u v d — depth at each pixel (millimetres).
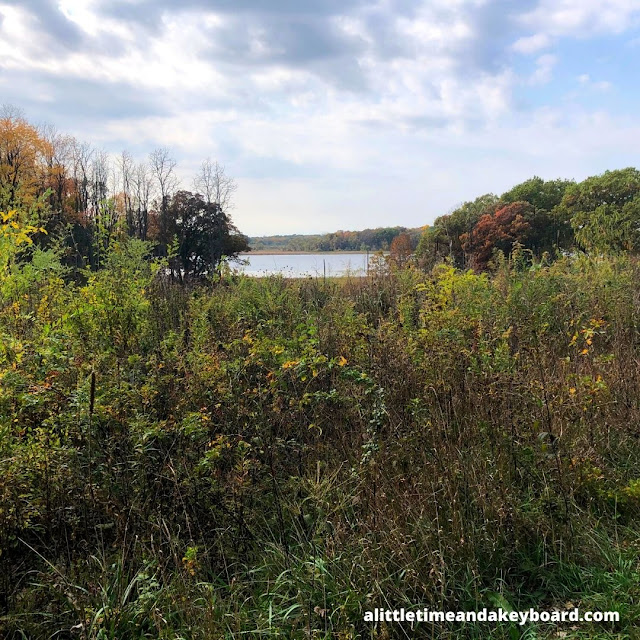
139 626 2482
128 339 5242
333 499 3404
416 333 4941
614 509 3389
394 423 3873
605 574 2854
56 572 2637
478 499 3168
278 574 2924
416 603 2650
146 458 3289
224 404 3926
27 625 2543
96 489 3096
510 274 8500
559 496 3307
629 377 4777
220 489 3258
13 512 2787
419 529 2990
